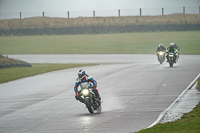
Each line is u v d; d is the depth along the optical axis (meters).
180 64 114.25
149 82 71.81
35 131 34.34
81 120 39.12
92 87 44.47
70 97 57.00
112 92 60.38
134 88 64.19
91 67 114.12
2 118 42.22
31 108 48.31
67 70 106.69
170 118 38.06
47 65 128.62
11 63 115.69
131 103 49.47
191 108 43.69
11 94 62.22
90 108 42.47
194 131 29.81
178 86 64.44
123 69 102.62
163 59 119.81
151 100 51.28
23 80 83.62
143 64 120.56
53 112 44.84
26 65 122.44
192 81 70.56
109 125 35.97
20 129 35.56
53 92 62.97
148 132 30.62
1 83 79.06
